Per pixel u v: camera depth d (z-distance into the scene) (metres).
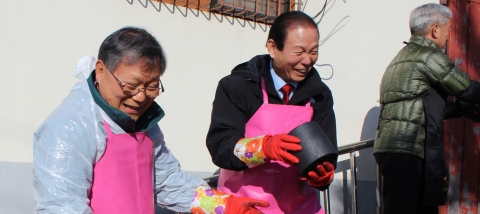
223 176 2.60
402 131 3.47
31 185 3.19
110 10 3.52
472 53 4.77
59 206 1.76
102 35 3.49
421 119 3.46
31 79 3.21
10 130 3.13
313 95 2.49
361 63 4.66
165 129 3.72
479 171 4.82
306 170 2.17
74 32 3.37
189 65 3.86
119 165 1.94
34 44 3.22
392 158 3.50
